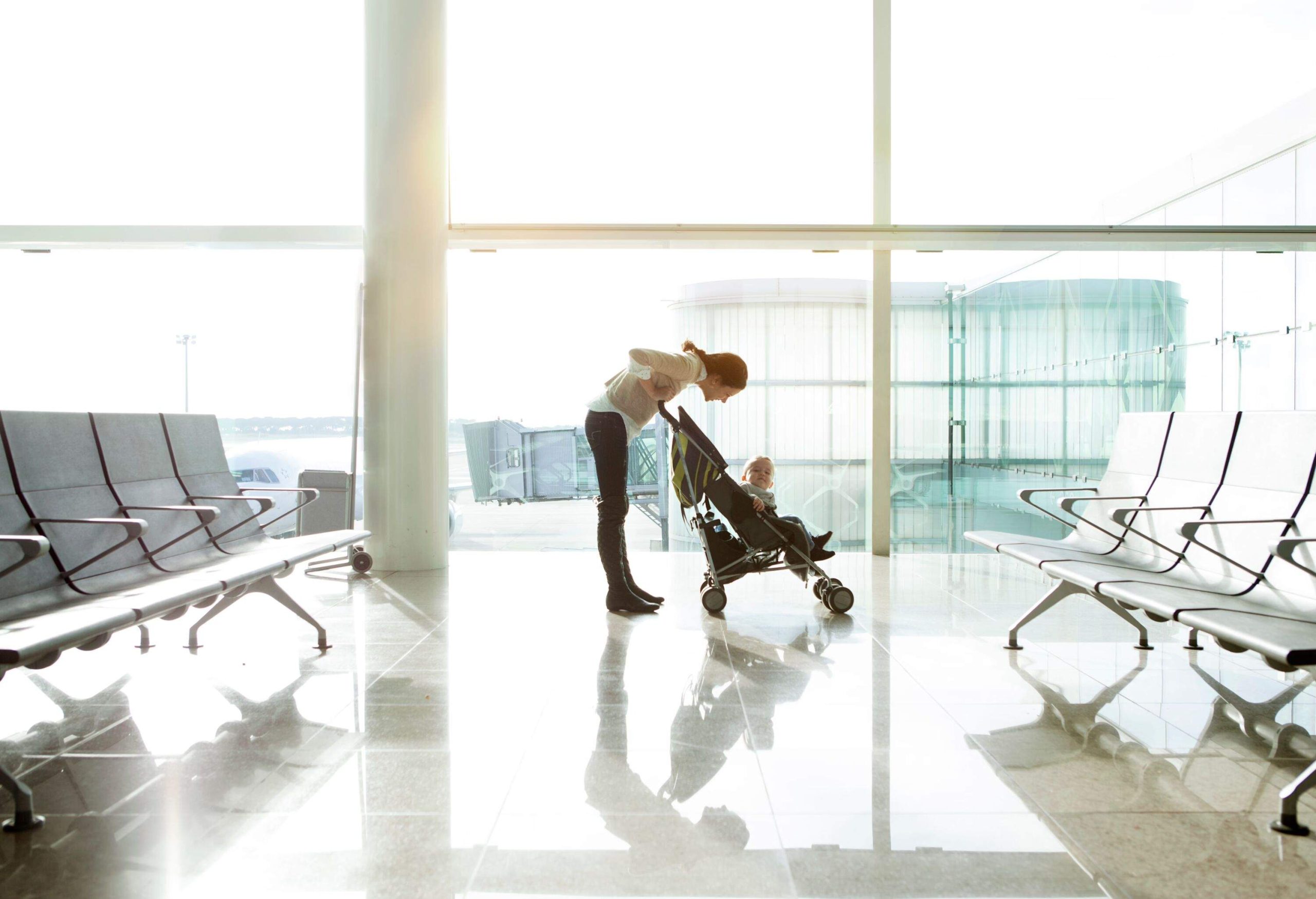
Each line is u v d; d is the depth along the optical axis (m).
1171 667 3.15
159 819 1.96
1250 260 5.46
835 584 4.07
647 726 2.55
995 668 3.14
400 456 5.17
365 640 3.58
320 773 2.21
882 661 3.24
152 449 3.28
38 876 1.71
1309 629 2.09
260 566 2.97
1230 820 1.93
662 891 1.65
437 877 1.70
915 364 5.82
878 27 5.54
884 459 5.75
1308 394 5.25
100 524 2.84
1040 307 5.75
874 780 2.16
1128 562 3.33
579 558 5.70
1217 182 5.53
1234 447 3.01
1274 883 1.66
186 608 3.01
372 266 5.14
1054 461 5.79
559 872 1.72
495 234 5.50
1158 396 5.64
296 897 1.62
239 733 2.50
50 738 2.47
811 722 2.57
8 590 2.41
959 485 5.86
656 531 6.00
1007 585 4.74
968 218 5.67
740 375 4.18
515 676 3.06
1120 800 2.04
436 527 5.29
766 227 5.54
